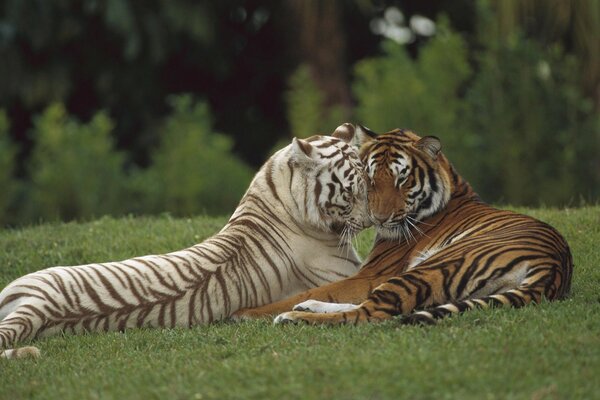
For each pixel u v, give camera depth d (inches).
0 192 934.4
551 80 904.9
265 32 1190.3
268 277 389.4
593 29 921.5
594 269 421.1
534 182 893.2
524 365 279.0
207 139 981.8
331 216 395.5
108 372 308.5
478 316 323.0
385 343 304.5
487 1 924.6
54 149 930.7
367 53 1200.8
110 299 364.8
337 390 267.3
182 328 364.8
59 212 914.1
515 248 347.9
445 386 266.5
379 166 394.6
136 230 546.9
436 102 898.7
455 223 390.6
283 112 1218.0
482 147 900.6
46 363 325.1
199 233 527.8
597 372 273.6
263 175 404.8
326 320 339.9
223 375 287.7
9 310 362.6
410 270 346.9
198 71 1183.6
